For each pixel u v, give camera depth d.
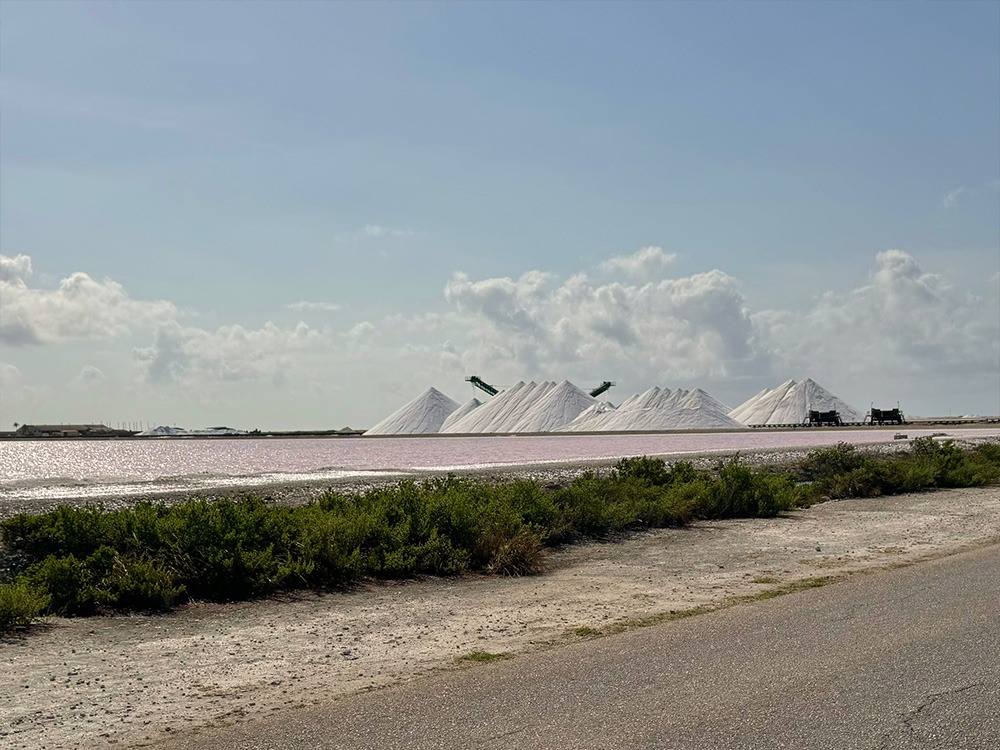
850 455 34.00
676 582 12.72
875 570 12.75
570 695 6.78
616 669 7.51
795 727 5.91
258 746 5.91
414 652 8.78
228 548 13.39
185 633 10.14
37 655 8.96
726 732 5.85
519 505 18.83
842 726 5.92
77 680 7.88
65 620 10.99
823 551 15.48
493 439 168.50
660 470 28.08
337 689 7.37
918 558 13.84
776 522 20.78
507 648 8.75
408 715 6.46
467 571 14.68
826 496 26.80
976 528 17.97
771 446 81.62
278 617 11.09
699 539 18.14
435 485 21.30
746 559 14.92
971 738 5.69
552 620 10.18
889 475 28.28
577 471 39.16
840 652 7.75
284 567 13.18
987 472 31.62
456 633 9.70
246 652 9.02
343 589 13.15
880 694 6.55
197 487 34.50
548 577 13.89
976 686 6.70
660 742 5.70
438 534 15.50
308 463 72.75
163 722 6.56
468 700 6.78
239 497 27.58
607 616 10.23
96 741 6.15
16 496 30.94
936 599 9.97
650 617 10.02
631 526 20.23
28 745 6.09
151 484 38.25
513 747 5.69
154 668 8.34
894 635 8.30
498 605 11.48
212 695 7.30
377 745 5.82
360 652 8.88
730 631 8.81
